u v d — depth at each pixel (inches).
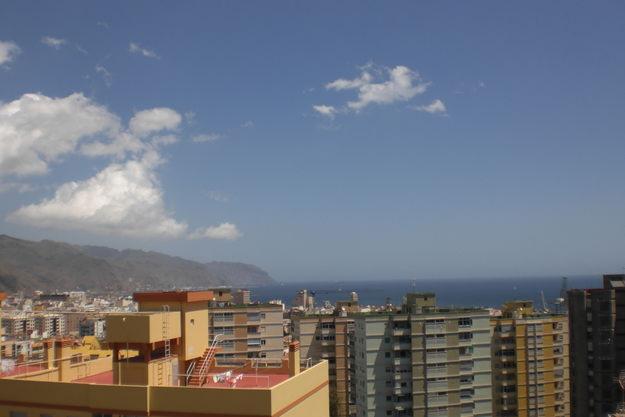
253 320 4544.8
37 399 1481.3
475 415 3976.4
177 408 1386.6
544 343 4623.5
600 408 4109.3
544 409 4576.8
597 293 4192.9
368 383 3954.2
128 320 1563.7
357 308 5659.5
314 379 1609.3
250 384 1605.6
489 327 4072.3
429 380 3919.8
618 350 4106.8
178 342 1670.8
